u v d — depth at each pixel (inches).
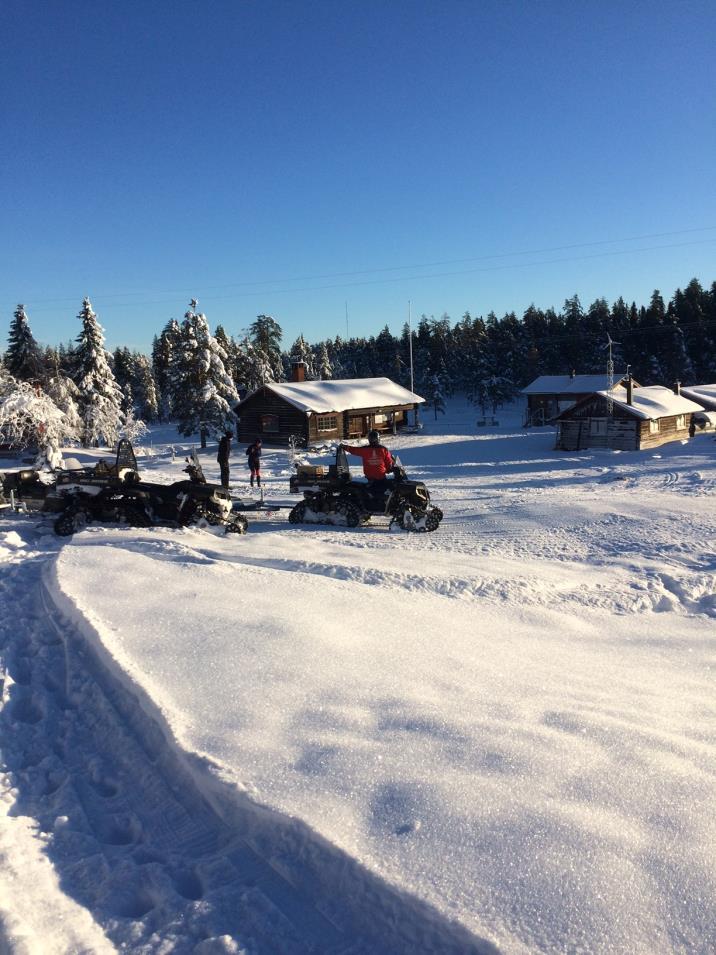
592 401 1670.8
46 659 220.5
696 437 1898.4
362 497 546.3
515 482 1020.5
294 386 2156.7
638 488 853.2
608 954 93.0
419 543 469.1
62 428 858.8
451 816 120.7
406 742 149.7
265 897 112.9
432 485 1013.8
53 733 176.4
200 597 264.8
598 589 357.7
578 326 4291.3
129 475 538.6
